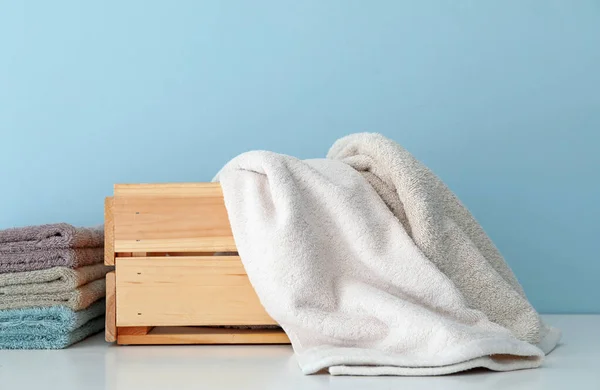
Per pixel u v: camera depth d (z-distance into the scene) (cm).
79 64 186
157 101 187
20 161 186
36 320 138
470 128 190
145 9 188
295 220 129
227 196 137
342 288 129
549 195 190
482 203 190
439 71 190
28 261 138
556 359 128
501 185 190
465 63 190
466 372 116
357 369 112
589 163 190
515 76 190
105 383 107
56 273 137
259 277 129
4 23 186
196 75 188
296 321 124
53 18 186
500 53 190
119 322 140
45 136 186
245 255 132
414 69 189
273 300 127
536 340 132
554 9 189
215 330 146
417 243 134
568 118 190
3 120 185
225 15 188
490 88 190
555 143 190
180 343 142
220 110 188
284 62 189
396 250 131
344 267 131
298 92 189
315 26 189
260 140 188
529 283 189
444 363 112
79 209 186
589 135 190
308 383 107
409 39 190
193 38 188
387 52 189
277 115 188
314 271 128
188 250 141
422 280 128
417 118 189
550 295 189
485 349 112
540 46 189
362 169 144
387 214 136
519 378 110
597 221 189
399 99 189
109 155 187
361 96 189
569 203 190
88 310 148
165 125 187
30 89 186
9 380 110
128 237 141
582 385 104
